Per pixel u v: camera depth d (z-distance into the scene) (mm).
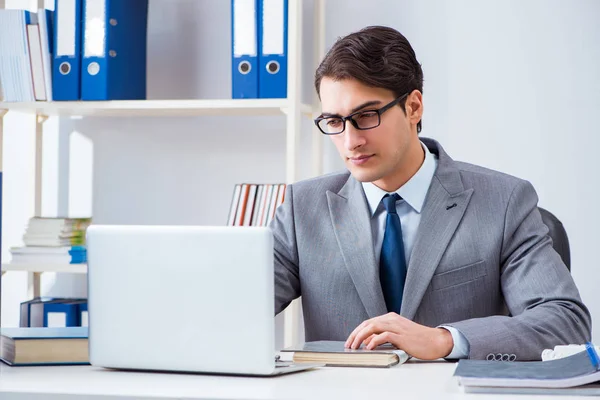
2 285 3639
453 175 2104
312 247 2139
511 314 1989
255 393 1200
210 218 3447
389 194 2086
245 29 2994
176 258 1403
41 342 1562
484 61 3186
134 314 1435
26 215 3611
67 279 3586
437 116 3227
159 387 1264
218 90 3428
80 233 3324
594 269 3105
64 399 1218
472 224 2043
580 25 3111
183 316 1403
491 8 3178
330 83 1926
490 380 1214
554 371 1278
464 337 1636
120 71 3172
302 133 3322
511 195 2064
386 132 1925
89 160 3545
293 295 2203
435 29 3225
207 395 1181
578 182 3117
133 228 1434
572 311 1831
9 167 3621
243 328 1367
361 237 2064
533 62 3148
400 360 1559
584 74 3111
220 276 1378
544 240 2008
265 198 3072
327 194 2166
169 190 3484
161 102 3074
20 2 3596
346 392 1212
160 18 3475
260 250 1356
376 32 1952
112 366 1459
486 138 3188
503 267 2035
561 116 3129
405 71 1952
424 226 2041
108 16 3104
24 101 3180
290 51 2963
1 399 1236
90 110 3201
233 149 3430
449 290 2020
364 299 2027
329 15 3318
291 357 1702
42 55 3162
